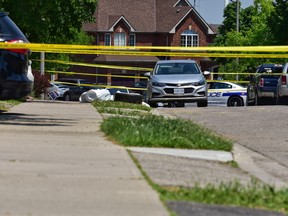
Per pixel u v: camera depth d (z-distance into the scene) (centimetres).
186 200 1781
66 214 1598
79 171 2112
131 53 4297
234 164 2509
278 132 3631
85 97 6494
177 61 6412
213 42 18288
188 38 18112
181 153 2605
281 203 1845
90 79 16750
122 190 1853
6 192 1816
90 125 3447
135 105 5281
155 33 17950
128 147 2641
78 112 4403
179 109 5203
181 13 18075
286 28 12750
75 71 16562
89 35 17200
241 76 13250
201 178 2133
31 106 4938
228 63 14150
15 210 1631
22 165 2195
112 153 2469
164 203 1719
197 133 2961
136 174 2081
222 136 3400
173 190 1895
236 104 8950
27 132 3055
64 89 11769
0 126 3291
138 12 18112
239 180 2153
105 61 16562
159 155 2508
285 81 6347
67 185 1909
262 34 14300
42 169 2136
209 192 1864
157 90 6022
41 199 1744
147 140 2688
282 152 2981
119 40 17712
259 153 2955
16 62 3553
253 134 3544
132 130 2886
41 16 6775
